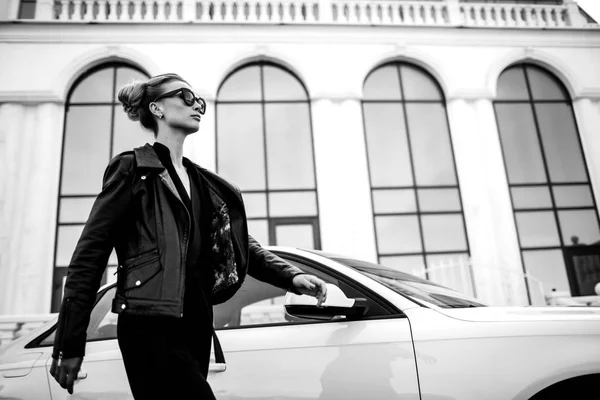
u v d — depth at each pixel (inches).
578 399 67.9
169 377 46.6
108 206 50.8
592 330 71.0
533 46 431.5
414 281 91.7
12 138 363.6
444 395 67.8
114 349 78.4
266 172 386.3
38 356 81.8
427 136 410.3
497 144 403.5
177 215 52.9
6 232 344.8
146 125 61.5
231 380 72.2
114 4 403.2
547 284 383.9
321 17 417.4
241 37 401.1
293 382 71.4
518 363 68.7
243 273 58.9
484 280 368.5
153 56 391.2
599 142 415.2
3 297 333.4
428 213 390.6
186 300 51.6
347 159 385.1
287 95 405.4
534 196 405.7
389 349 71.5
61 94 376.2
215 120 389.1
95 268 49.0
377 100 414.3
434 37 422.0
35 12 400.5
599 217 403.5
